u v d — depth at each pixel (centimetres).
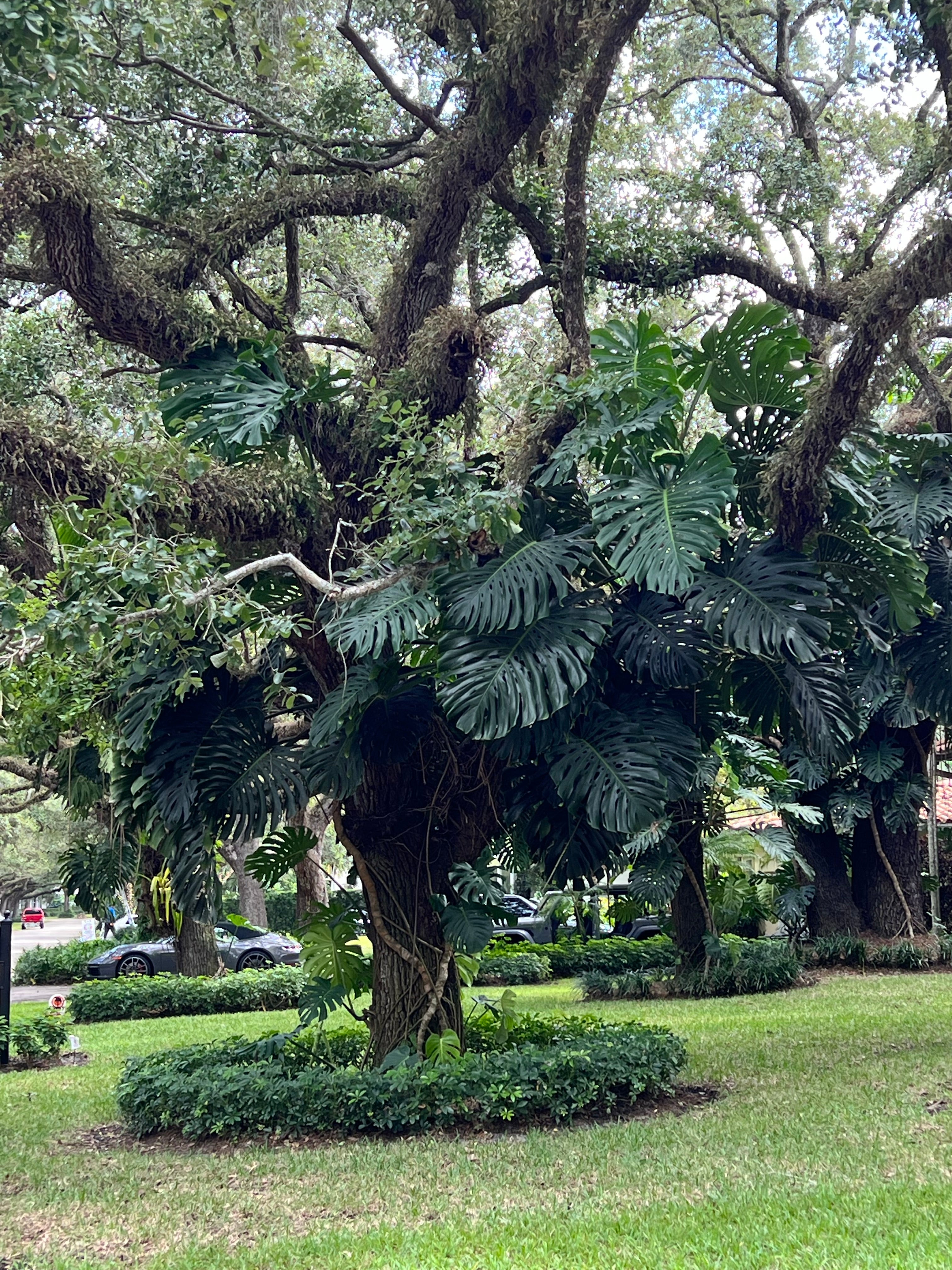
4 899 3988
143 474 571
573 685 632
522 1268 430
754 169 1146
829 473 705
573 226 763
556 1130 671
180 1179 614
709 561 701
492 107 748
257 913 2383
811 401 689
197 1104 715
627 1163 580
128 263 724
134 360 973
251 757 720
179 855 713
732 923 1553
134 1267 473
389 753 717
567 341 871
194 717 728
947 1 613
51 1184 619
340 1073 725
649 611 702
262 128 855
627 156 1327
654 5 1252
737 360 713
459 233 802
